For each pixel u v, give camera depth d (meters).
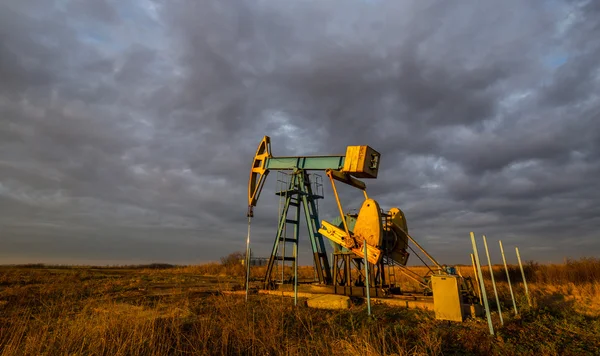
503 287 17.56
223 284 21.92
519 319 9.30
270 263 18.28
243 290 17.73
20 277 24.12
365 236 13.92
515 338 7.65
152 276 30.66
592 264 18.11
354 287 14.02
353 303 12.28
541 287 17.42
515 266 22.80
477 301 11.41
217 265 41.34
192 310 11.12
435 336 7.18
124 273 36.19
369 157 15.06
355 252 14.20
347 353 6.39
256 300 13.12
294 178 18.47
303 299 13.20
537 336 7.86
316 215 18.12
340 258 15.70
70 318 9.34
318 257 17.14
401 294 14.23
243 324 8.16
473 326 8.61
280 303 11.39
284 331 8.19
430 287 13.30
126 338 6.86
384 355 6.18
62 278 23.88
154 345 6.74
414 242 14.05
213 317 9.69
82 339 6.92
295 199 18.86
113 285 19.97
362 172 14.74
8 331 7.59
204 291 18.02
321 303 11.73
